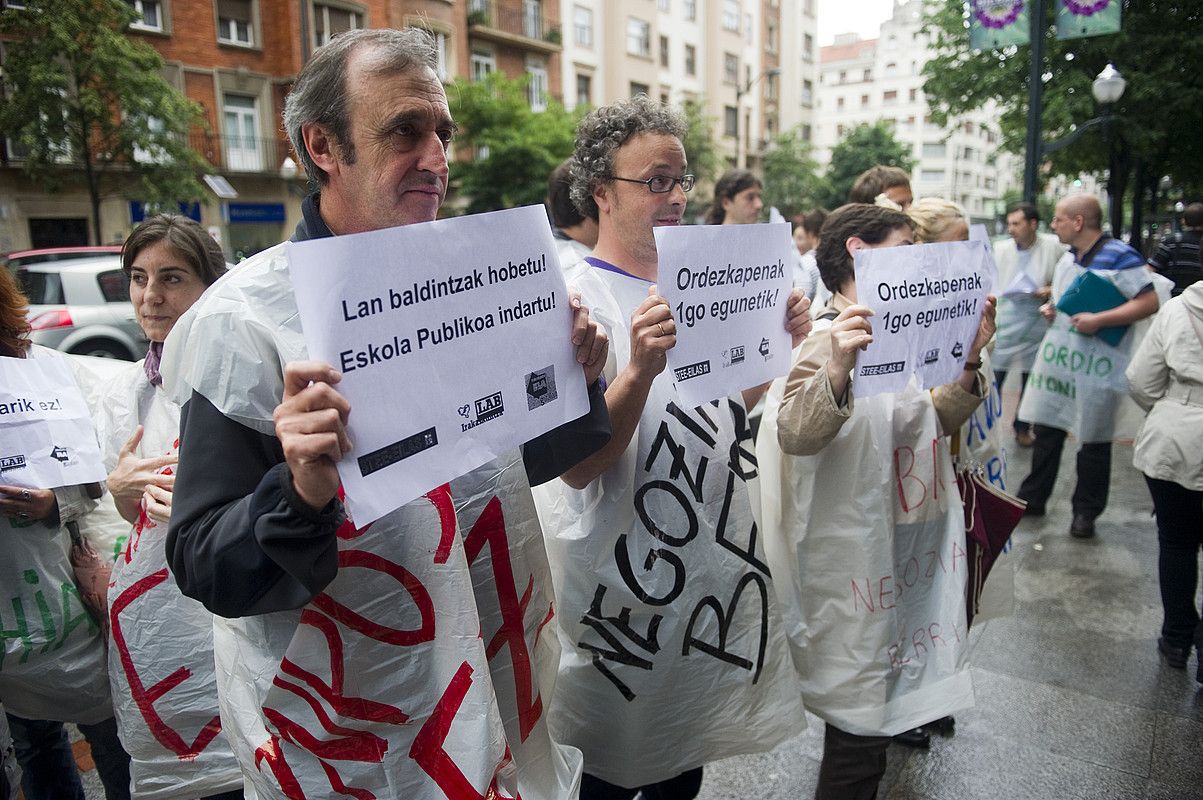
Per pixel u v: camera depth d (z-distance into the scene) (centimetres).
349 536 119
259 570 107
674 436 175
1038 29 830
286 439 99
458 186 2150
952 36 1636
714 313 170
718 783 255
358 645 121
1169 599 312
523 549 144
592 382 145
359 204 122
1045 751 265
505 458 142
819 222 534
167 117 1540
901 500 212
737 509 183
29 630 192
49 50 1406
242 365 111
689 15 3647
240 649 125
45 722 215
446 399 117
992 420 263
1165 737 271
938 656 217
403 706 123
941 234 260
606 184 183
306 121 120
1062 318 443
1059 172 1750
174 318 191
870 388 195
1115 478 550
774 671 189
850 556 205
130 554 175
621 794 192
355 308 106
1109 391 427
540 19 2806
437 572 124
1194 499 303
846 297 222
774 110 4575
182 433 114
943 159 8356
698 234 164
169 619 174
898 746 270
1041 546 433
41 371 192
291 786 123
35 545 193
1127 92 1354
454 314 117
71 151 1551
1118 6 801
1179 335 290
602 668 177
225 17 2077
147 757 178
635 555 172
